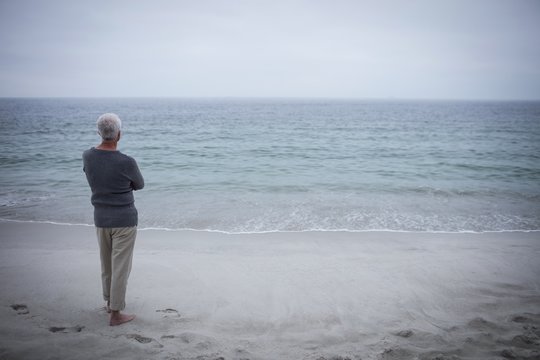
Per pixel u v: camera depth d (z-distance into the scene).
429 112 86.50
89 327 2.99
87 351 2.57
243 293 3.82
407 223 7.11
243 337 2.92
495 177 12.38
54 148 18.53
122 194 2.86
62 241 5.76
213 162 15.21
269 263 4.79
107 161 2.75
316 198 9.10
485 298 3.75
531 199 9.19
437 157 17.02
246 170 13.39
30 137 24.30
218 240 5.95
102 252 3.01
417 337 2.93
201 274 4.33
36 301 3.45
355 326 3.15
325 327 3.13
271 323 3.19
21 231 6.28
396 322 3.22
